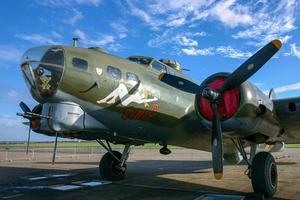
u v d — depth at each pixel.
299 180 10.19
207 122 7.74
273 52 7.39
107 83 7.94
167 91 9.02
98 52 8.24
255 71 7.36
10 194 8.27
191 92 7.91
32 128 8.27
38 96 7.65
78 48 7.96
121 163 10.57
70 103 7.67
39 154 29.31
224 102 7.48
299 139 9.97
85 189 8.93
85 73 7.67
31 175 12.15
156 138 9.43
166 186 9.33
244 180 10.39
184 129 9.53
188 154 30.02
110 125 8.37
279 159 20.23
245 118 7.34
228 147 10.11
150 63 9.08
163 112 8.91
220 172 7.16
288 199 7.43
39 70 7.52
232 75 7.36
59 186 9.41
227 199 7.32
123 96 8.16
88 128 7.98
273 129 8.22
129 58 9.23
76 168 14.72
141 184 9.73
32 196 7.99
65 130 7.76
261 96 7.69
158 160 20.75
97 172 12.97
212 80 7.81
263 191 7.52
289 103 8.11
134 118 8.51
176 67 10.16
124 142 10.20
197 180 10.48
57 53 7.56
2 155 27.94
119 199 7.54
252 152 8.45
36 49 7.71
